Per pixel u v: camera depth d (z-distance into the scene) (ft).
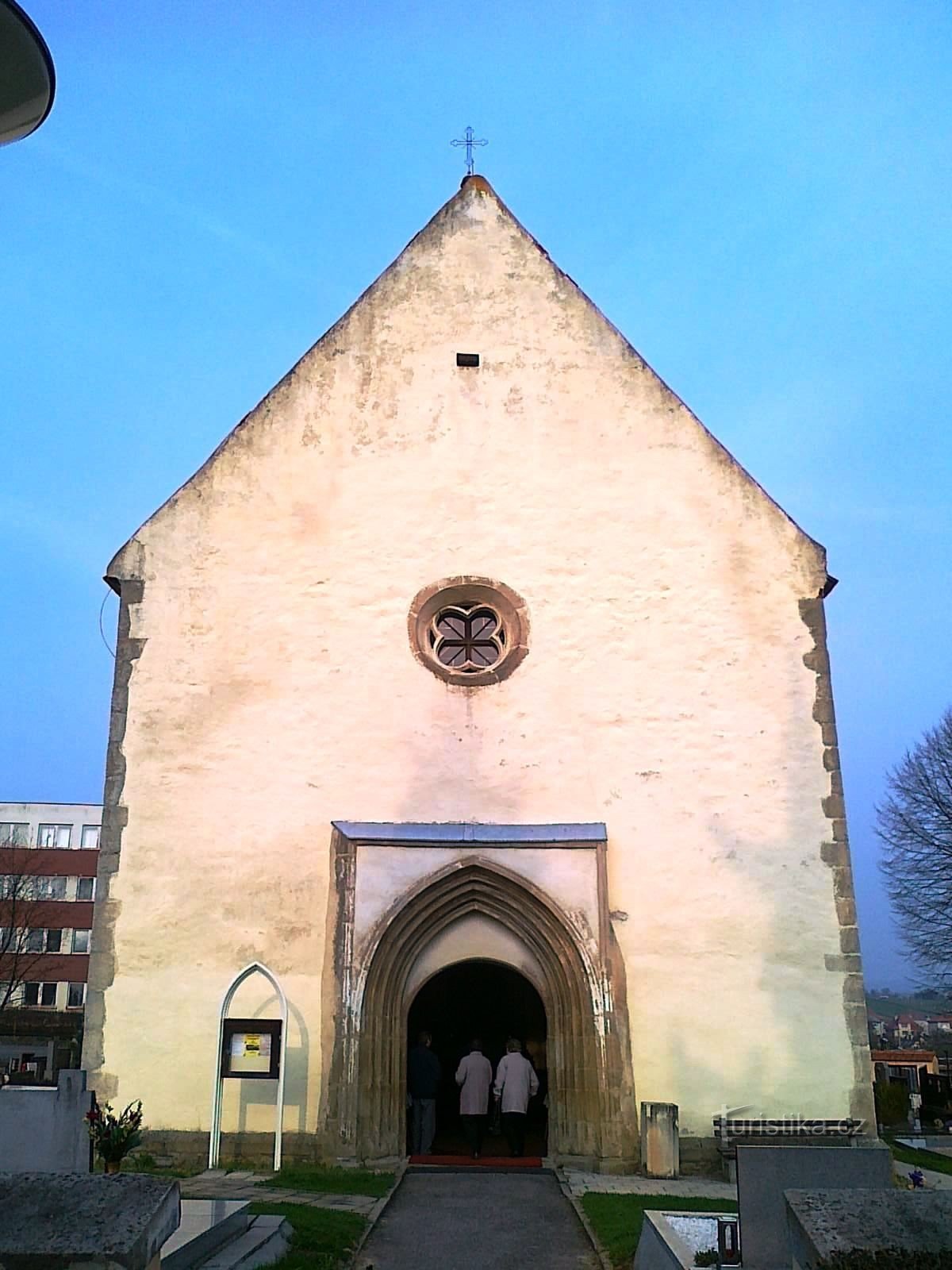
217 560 49.14
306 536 49.60
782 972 44.91
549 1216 35.22
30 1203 16.97
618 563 49.57
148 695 47.44
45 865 179.42
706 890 45.73
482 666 49.39
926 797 112.57
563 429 51.39
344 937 44.19
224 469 50.29
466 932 46.11
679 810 46.62
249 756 46.85
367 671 48.01
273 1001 44.01
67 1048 145.69
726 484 50.44
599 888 45.11
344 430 51.06
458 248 53.98
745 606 48.93
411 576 49.32
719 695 47.91
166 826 45.98
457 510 50.21
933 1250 17.31
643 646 48.49
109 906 45.09
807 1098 43.65
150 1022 43.93
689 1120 43.32
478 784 46.80
